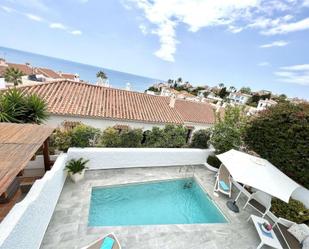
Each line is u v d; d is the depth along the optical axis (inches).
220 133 494.6
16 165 176.6
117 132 442.0
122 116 648.4
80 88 724.7
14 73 1761.8
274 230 297.1
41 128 274.4
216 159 472.7
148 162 433.7
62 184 310.8
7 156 189.6
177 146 518.0
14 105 356.5
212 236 264.4
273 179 284.5
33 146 216.2
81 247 213.9
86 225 246.1
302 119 366.0
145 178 386.3
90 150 364.5
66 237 224.1
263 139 440.1
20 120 358.6
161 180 393.4
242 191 354.3
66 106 589.6
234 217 314.0
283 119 399.2
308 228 263.3
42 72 2034.9
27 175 322.7
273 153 413.7
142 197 346.0
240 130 478.0
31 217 185.3
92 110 617.3
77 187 319.6
